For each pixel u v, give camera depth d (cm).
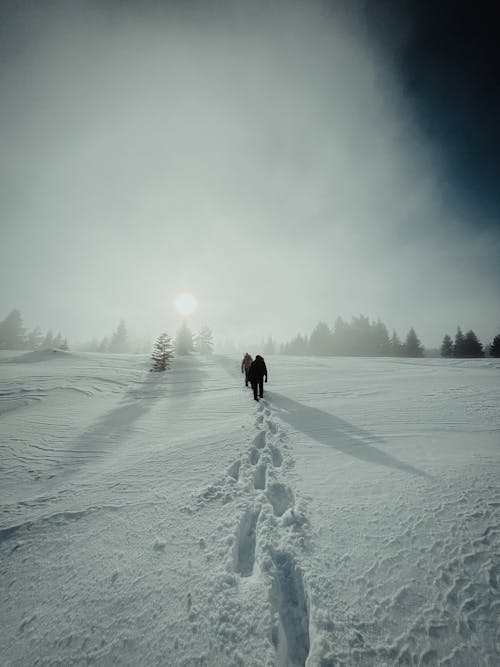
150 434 637
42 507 352
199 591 212
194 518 298
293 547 244
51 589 227
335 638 172
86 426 725
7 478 452
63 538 287
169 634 184
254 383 855
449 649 164
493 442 436
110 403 1040
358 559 227
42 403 1034
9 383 1316
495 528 249
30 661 177
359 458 406
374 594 198
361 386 1022
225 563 235
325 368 1723
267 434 534
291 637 186
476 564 215
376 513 279
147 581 225
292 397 882
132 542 271
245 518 295
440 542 238
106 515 319
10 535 300
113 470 443
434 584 202
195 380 1513
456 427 515
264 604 199
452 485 316
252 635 180
